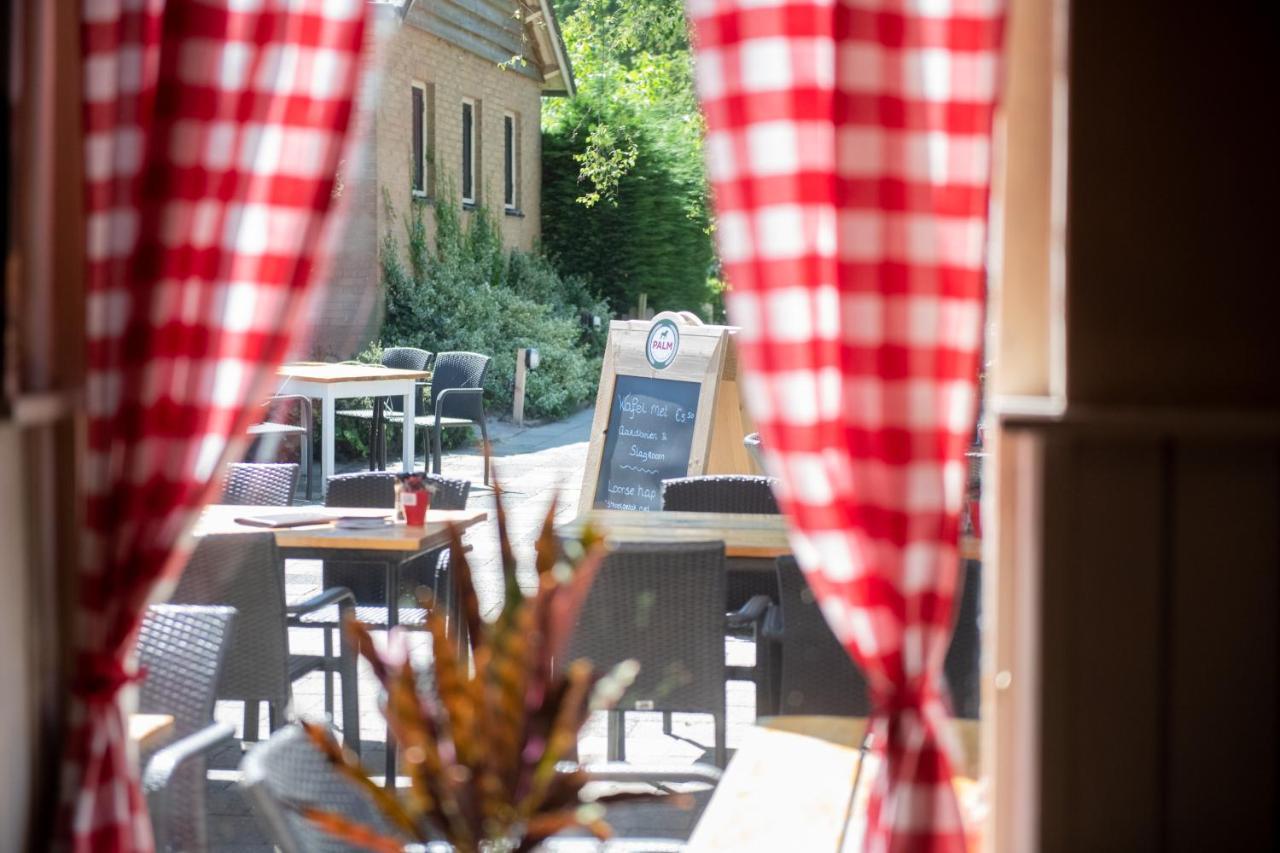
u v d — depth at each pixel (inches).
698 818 155.8
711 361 296.8
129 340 100.0
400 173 569.9
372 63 112.3
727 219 93.5
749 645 240.2
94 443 102.0
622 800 73.5
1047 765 90.3
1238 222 87.2
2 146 100.1
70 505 107.8
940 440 91.6
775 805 103.6
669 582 151.1
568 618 70.8
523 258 693.3
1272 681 88.7
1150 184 87.6
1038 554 89.9
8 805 102.3
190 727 123.3
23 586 104.3
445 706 69.0
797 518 93.5
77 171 106.7
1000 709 94.0
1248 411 86.5
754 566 171.0
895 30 88.5
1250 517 88.7
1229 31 86.8
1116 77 87.4
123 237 100.8
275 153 102.2
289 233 102.5
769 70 92.7
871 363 90.0
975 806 102.0
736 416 300.0
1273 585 88.6
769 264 93.1
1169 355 88.0
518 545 309.9
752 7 92.7
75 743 103.0
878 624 91.8
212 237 101.0
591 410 674.2
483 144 665.6
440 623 70.7
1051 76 92.0
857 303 89.7
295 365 403.5
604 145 737.0
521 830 68.5
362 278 543.8
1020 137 92.5
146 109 102.1
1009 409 88.6
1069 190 88.0
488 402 615.2
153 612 126.3
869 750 117.6
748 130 93.0
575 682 69.7
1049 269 92.6
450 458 496.4
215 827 158.4
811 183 92.9
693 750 186.5
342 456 480.1
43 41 104.5
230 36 100.7
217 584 157.8
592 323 703.7
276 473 219.1
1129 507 89.3
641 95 791.1
